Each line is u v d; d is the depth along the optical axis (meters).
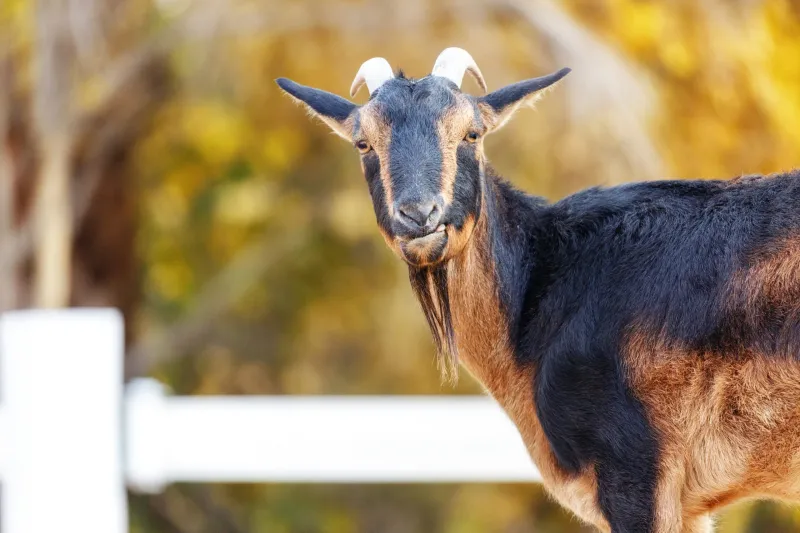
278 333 43.25
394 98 12.41
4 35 31.09
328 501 39.06
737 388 11.52
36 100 30.30
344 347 42.19
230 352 42.97
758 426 11.50
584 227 12.91
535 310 12.84
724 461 11.78
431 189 11.76
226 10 32.44
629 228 12.51
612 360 11.93
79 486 10.75
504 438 12.73
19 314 11.25
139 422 11.73
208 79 35.22
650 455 11.80
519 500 37.75
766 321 11.33
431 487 38.41
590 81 28.95
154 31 33.19
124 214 35.00
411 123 12.17
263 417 12.12
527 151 29.94
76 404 10.72
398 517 39.00
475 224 12.56
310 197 40.69
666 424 11.78
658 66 32.31
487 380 13.27
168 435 11.93
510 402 13.02
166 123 38.56
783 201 11.80
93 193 34.28
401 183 11.80
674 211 12.40
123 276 35.56
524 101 13.38
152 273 43.16
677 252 11.98
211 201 41.66
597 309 12.14
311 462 12.26
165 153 41.31
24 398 10.71
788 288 11.27
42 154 30.53
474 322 13.12
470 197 12.31
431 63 31.00
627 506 11.84
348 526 39.06
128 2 32.62
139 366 37.25
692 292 11.73
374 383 38.69
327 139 38.81
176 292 43.16
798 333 11.16
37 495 10.73
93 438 10.76
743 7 32.44
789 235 11.46
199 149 39.88
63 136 30.50
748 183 12.38
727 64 31.77
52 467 10.72
